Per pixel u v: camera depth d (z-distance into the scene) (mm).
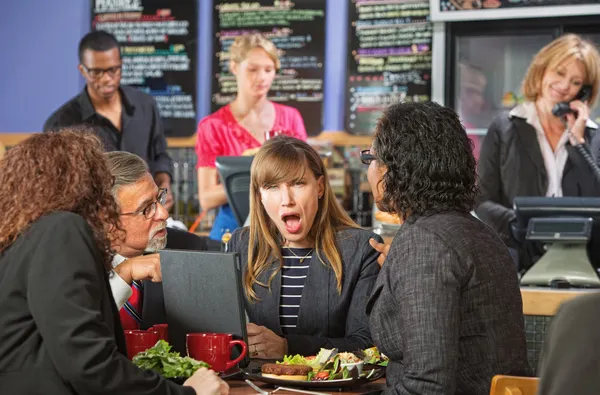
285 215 2371
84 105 5445
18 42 6043
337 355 1998
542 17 5078
